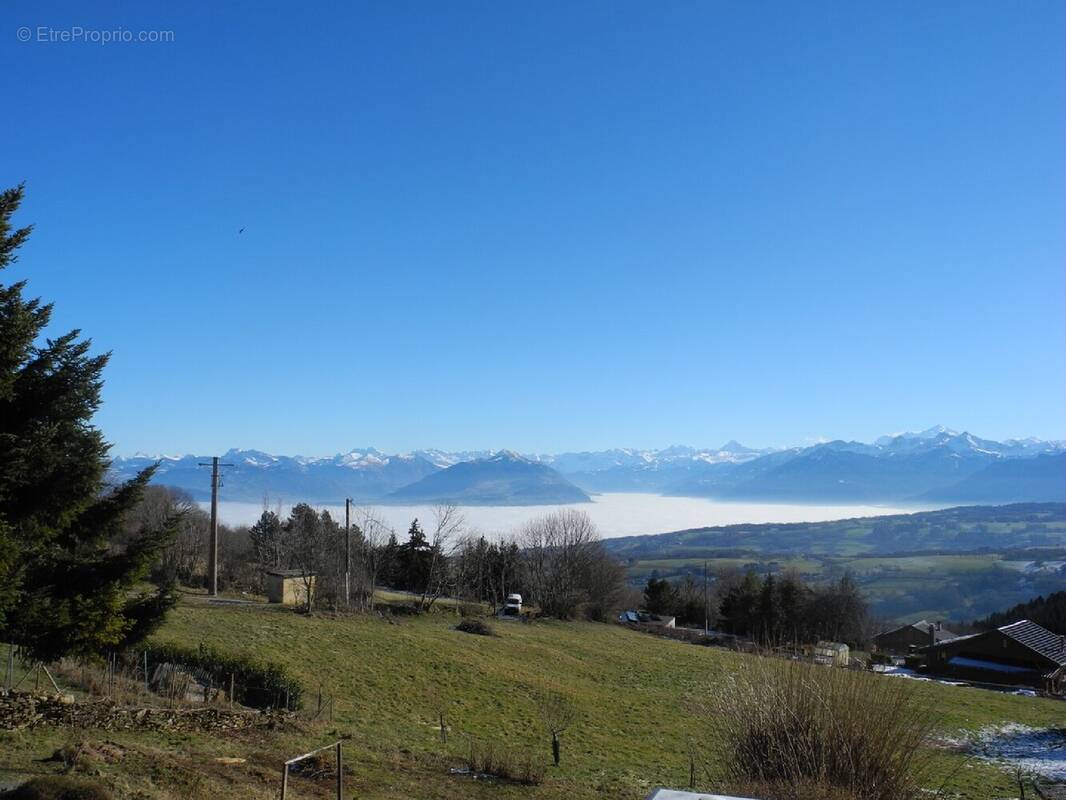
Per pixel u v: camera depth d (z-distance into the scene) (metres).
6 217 16.56
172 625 34.88
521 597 81.38
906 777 13.42
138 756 13.17
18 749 12.66
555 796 17.67
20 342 16.67
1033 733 37.59
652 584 100.62
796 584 88.81
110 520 20.17
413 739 23.53
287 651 34.44
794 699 13.80
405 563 82.38
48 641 18.08
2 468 16.69
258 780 13.70
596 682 42.94
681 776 24.00
